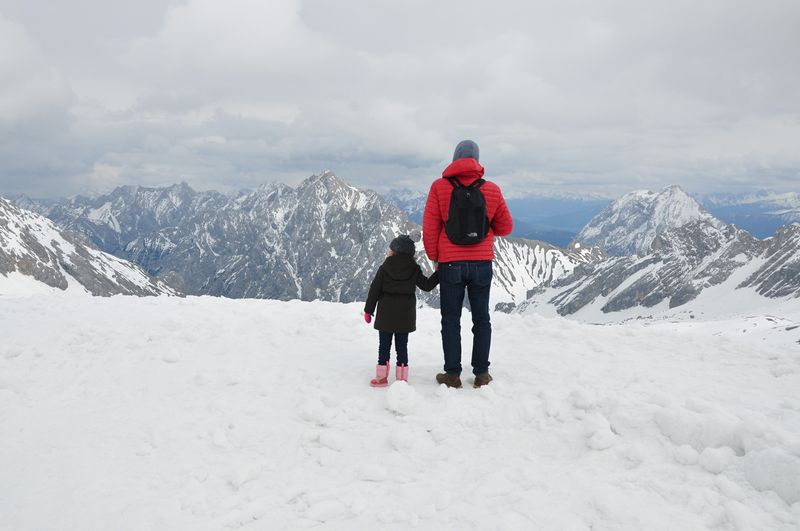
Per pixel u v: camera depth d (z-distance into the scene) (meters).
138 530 4.13
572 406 5.79
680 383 6.58
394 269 6.78
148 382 7.25
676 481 4.32
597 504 4.08
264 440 5.55
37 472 5.04
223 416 6.12
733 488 4.07
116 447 5.48
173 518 4.25
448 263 6.57
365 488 4.62
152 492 4.64
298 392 6.76
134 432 5.79
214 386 7.06
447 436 5.45
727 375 7.00
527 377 7.00
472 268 6.52
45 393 7.01
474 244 6.50
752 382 6.72
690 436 4.81
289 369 7.68
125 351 8.61
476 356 6.71
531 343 8.98
